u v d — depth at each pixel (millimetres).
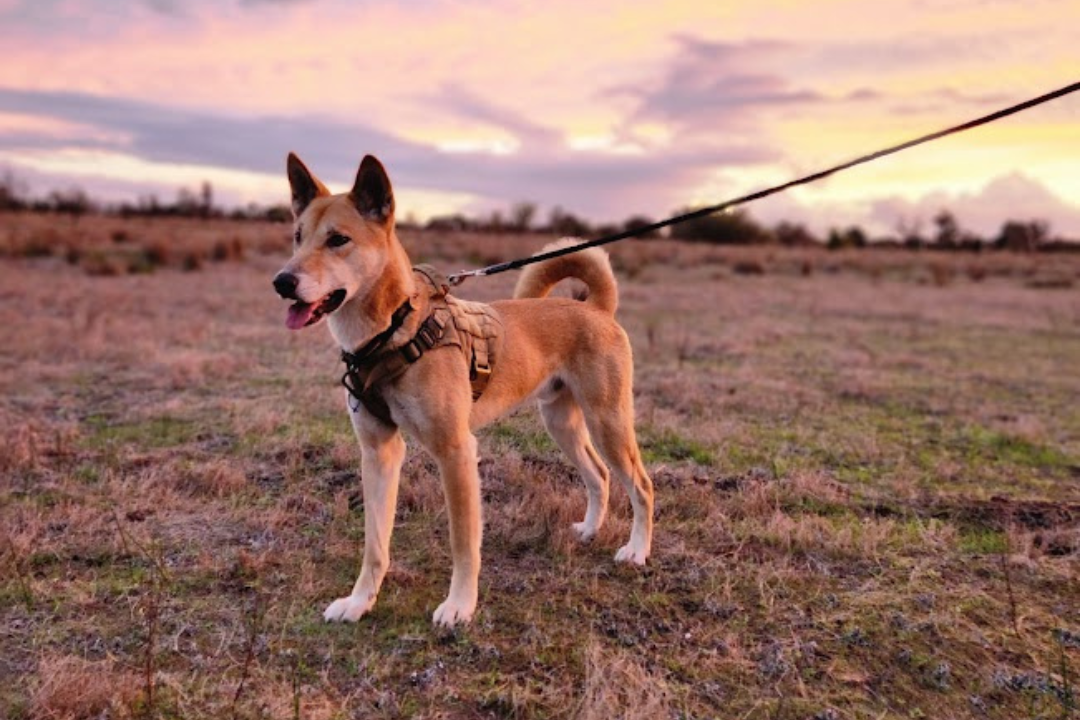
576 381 4152
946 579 4070
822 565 4180
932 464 5988
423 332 3455
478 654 3283
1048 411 8055
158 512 4605
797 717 2977
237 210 40750
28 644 3252
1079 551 4402
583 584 3926
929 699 3113
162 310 12156
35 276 15984
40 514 4469
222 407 6703
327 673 3111
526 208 35656
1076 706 3072
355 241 3365
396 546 4289
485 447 5684
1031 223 40750
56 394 7254
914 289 21938
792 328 13047
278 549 4168
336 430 6027
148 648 2957
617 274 21594
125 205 39562
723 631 3531
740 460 5863
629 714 2859
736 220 39875
